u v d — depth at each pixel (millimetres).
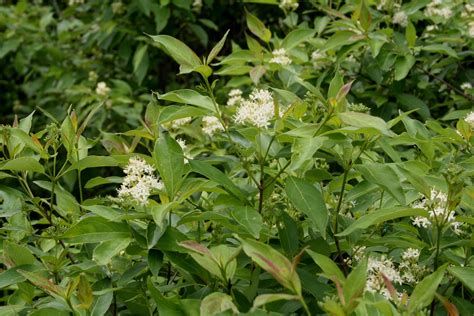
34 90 6797
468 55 4078
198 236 2127
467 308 1988
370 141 2021
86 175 6117
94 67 6586
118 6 5906
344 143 2053
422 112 3699
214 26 5820
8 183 6023
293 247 1976
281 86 3801
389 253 2275
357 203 2285
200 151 3510
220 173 1982
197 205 2346
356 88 3945
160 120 2086
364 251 2221
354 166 1995
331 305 1461
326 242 2002
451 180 1830
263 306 1753
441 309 2008
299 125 2121
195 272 1891
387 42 3598
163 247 1858
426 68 4059
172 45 2068
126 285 2057
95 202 2441
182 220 1950
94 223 1919
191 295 1895
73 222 2322
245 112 2061
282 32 5996
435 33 4035
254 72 3445
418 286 1549
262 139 2152
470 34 3820
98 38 6086
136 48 6145
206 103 2127
